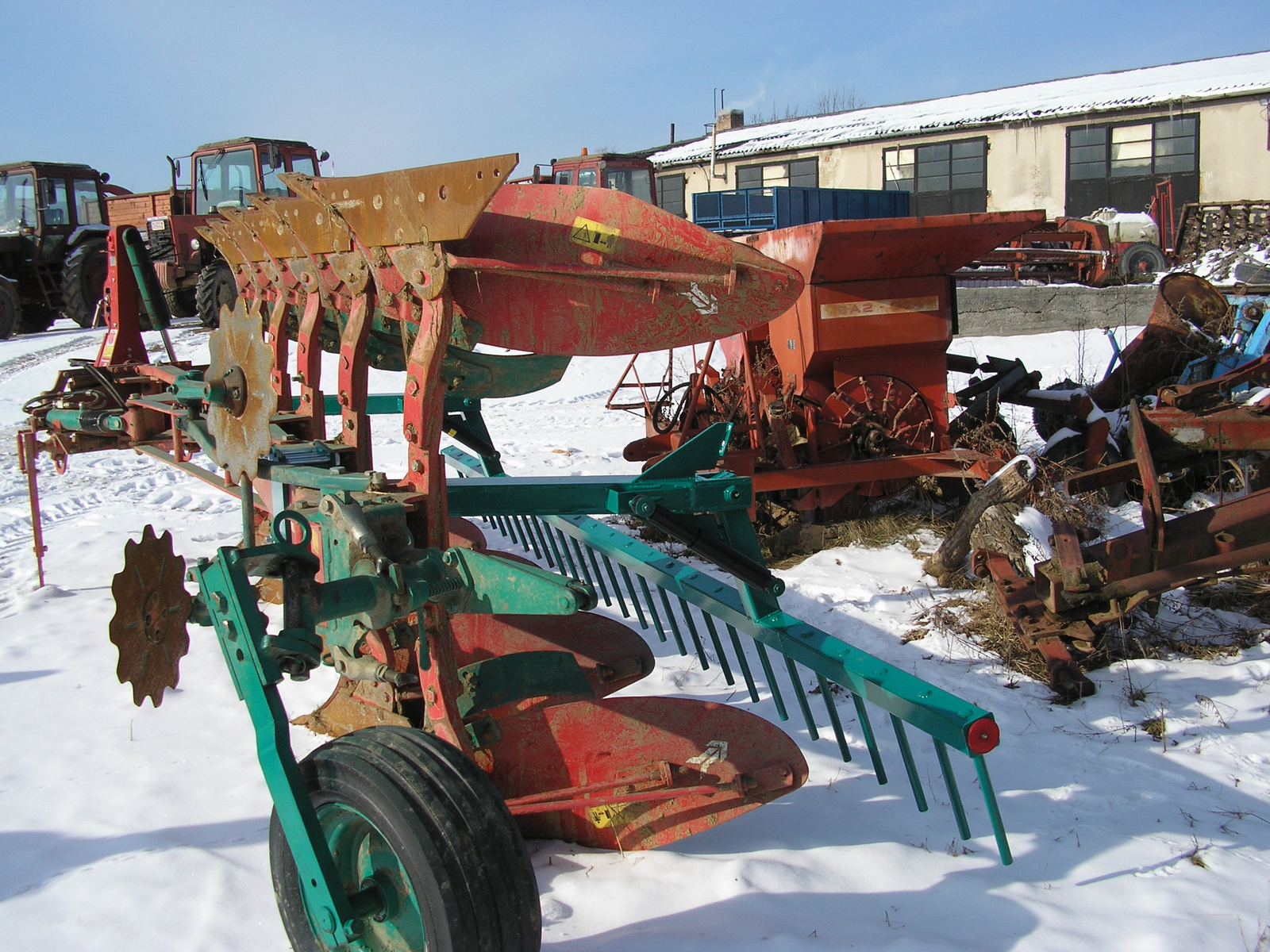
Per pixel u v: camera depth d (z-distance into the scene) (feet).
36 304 61.57
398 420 38.32
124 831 9.83
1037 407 21.48
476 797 6.77
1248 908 8.14
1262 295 24.02
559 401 41.98
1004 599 13.78
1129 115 81.71
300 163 54.03
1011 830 9.55
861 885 8.53
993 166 87.40
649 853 9.07
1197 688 12.81
